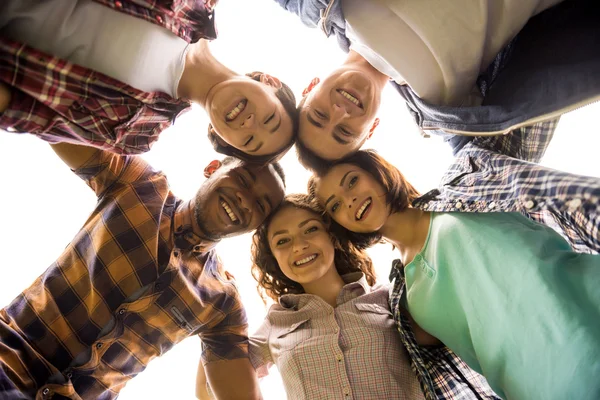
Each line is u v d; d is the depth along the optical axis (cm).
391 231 82
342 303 85
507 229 66
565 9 61
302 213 86
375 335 79
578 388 52
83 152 81
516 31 62
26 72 53
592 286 56
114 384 81
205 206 83
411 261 78
